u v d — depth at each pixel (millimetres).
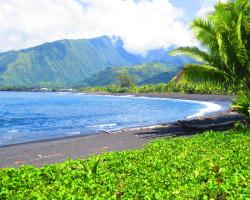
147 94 192250
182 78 31172
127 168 14477
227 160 14766
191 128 32812
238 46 28344
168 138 25828
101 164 15555
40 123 55156
